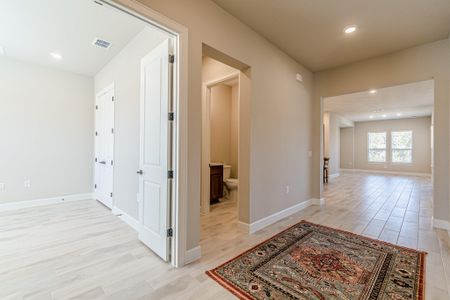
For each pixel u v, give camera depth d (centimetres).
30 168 417
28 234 284
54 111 442
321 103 438
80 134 475
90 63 417
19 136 405
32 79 417
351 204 449
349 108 796
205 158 383
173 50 213
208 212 385
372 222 335
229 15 258
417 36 304
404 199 494
